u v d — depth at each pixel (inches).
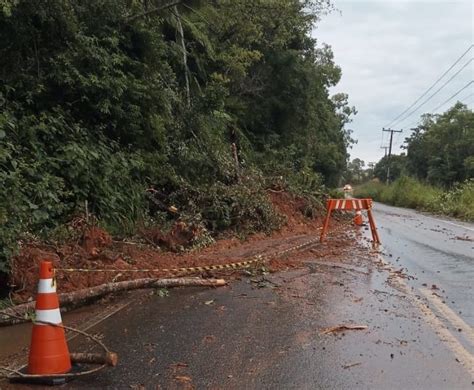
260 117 1091.9
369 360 180.2
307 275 336.8
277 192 724.0
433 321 229.8
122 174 431.5
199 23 786.8
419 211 1328.7
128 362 178.4
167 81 605.9
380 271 355.9
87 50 419.5
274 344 197.2
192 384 159.3
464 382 161.6
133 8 511.2
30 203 311.3
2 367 175.3
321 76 1334.9
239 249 443.8
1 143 327.0
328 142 1844.2
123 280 296.2
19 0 364.5
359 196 2972.4
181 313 243.0
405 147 3011.8
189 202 503.2
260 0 824.3
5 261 255.4
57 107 405.4
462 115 2336.4
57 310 171.6
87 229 345.1
